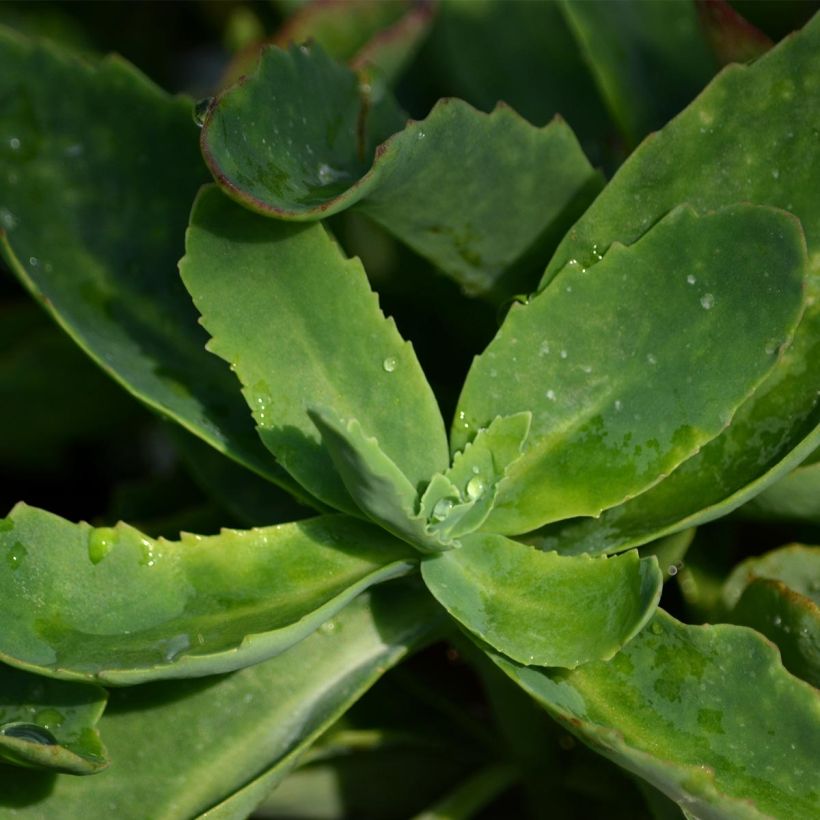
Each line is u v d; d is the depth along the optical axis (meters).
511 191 0.46
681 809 0.43
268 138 0.44
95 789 0.45
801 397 0.45
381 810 0.48
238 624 0.44
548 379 0.45
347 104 0.47
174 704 0.45
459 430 0.45
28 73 0.47
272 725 0.45
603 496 0.44
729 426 0.45
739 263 0.44
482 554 0.44
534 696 0.43
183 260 0.44
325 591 0.44
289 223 0.44
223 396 0.47
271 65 0.45
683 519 0.44
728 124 0.45
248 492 0.48
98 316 0.47
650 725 0.43
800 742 0.43
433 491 0.44
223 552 0.44
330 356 0.45
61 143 0.48
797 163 0.45
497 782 0.47
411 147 0.44
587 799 0.48
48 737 0.43
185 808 0.44
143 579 0.44
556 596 0.44
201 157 0.48
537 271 0.47
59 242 0.48
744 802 0.42
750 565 0.46
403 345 0.45
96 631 0.44
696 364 0.44
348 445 0.42
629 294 0.45
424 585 0.46
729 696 0.44
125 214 0.48
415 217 0.46
